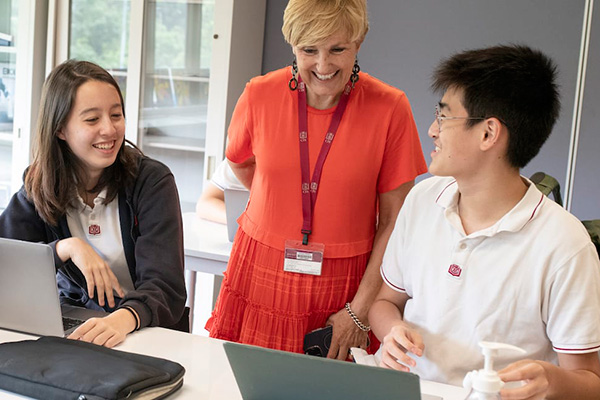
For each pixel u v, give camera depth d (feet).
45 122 5.80
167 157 12.91
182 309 5.99
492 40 12.14
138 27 12.50
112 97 5.84
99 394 3.91
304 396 3.83
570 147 11.30
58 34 12.96
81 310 5.74
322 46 5.38
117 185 6.05
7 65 13.12
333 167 5.99
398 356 4.53
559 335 4.44
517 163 4.51
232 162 6.84
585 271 4.39
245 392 3.99
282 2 13.09
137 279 6.02
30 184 6.03
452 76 4.55
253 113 6.22
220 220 9.87
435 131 4.68
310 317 6.21
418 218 5.13
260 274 6.23
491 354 3.51
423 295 4.96
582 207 11.89
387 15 12.60
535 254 4.50
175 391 4.35
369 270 6.14
